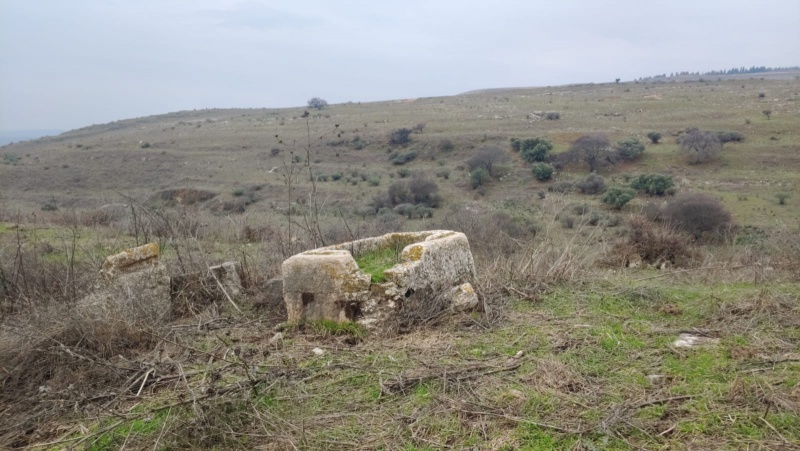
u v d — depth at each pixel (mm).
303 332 5047
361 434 3312
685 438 3062
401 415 3467
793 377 3713
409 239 6484
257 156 43000
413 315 5105
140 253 5816
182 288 6340
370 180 32250
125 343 4855
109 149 50156
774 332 4719
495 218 12984
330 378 4074
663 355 4289
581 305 5801
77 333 4805
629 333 4844
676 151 35375
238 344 4879
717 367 3977
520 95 86438
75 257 8523
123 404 3887
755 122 41750
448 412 3463
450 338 4824
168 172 39281
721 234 14211
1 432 3643
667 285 6691
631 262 9000
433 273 5465
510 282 6547
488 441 3143
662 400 3479
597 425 3199
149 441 3324
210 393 3668
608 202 22312
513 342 4680
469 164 35000
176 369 4352
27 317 5309
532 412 3424
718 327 4914
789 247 8367
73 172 40094
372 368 4203
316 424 3441
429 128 52531
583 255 8094
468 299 5578
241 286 6691
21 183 36906
